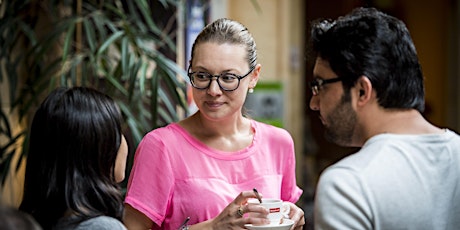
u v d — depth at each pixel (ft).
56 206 5.20
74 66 10.12
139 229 6.57
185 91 10.28
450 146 5.08
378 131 5.15
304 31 19.33
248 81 6.68
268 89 16.28
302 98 19.34
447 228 4.95
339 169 4.92
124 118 10.23
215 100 6.50
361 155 4.99
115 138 5.42
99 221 5.08
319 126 21.79
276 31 17.90
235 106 6.58
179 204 6.58
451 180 4.98
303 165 19.69
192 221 6.55
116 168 5.81
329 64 5.14
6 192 11.23
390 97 5.05
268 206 6.03
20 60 11.03
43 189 5.23
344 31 5.10
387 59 5.01
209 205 6.55
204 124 6.83
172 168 6.61
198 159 6.70
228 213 6.10
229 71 6.46
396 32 5.10
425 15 21.80
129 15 11.60
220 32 6.56
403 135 5.05
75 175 5.22
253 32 17.65
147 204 6.50
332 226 4.75
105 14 10.82
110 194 5.31
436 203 4.91
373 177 4.82
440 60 21.68
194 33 12.31
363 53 5.00
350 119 5.17
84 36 11.41
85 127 5.25
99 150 5.30
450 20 21.38
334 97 5.16
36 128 5.35
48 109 5.31
